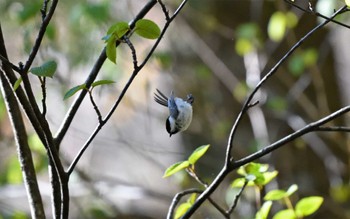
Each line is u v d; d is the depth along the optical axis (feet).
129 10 21.08
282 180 20.44
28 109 8.93
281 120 20.88
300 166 20.83
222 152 21.80
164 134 27.45
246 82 20.79
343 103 22.74
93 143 26.53
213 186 9.51
